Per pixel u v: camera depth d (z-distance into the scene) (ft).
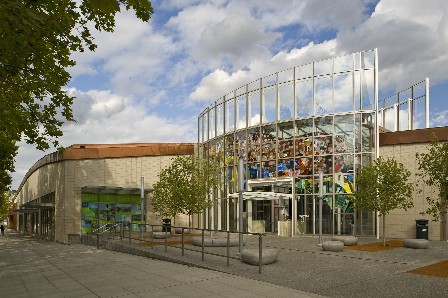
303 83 89.25
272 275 36.81
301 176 86.84
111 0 10.12
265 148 93.15
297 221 85.30
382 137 85.97
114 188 110.52
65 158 114.73
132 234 94.48
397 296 28.50
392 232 81.10
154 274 38.99
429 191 78.95
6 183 91.86
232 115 102.47
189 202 84.53
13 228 269.44
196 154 120.78
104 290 31.91
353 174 81.87
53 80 36.06
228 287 31.55
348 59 85.15
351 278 35.22
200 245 62.28
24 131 38.70
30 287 34.47
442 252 53.78
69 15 31.78
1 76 32.83
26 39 28.76
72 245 91.04
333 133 84.69
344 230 81.61
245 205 95.86
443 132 79.30
